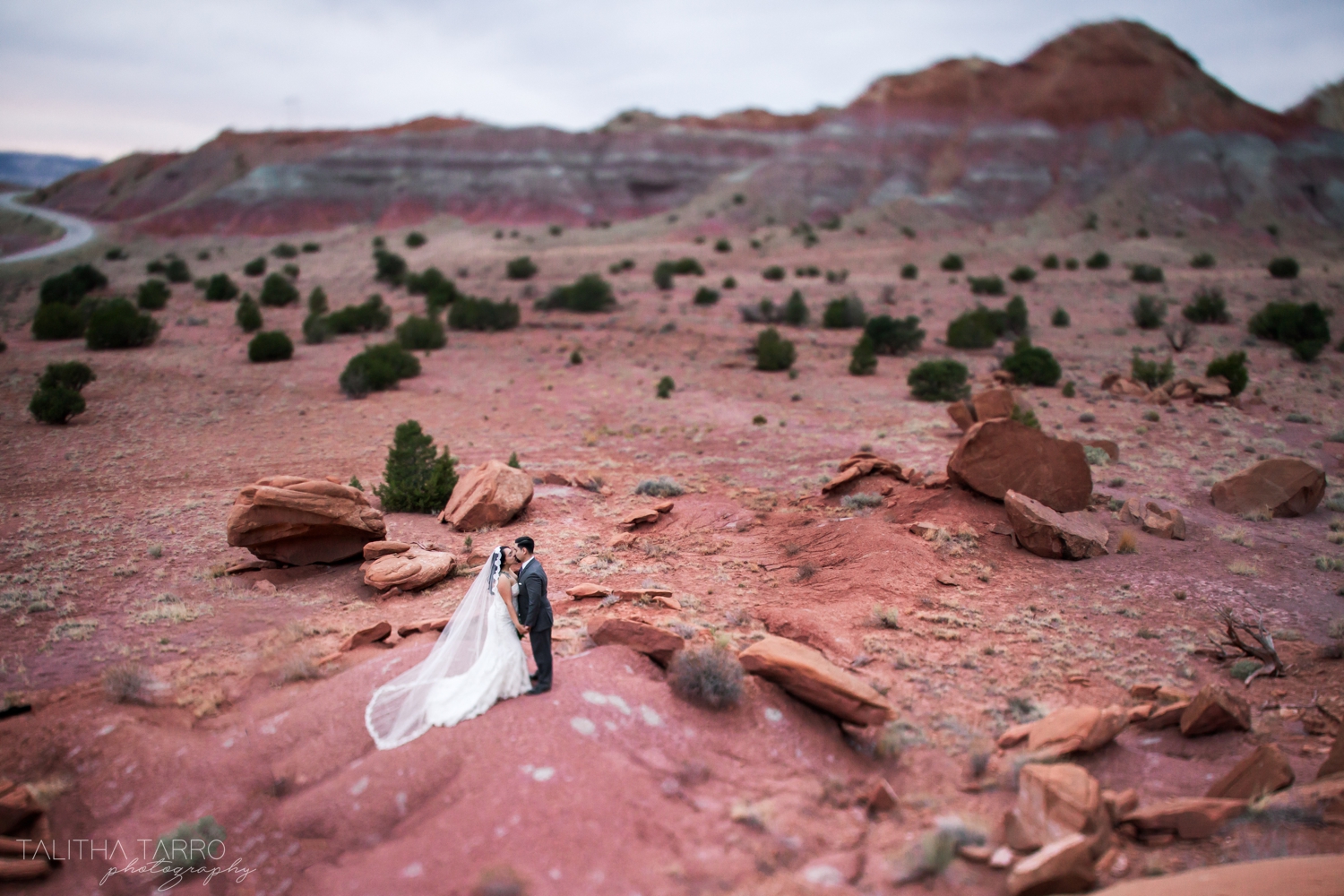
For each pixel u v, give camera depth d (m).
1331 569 13.57
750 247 97.00
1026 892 5.33
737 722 7.62
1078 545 14.09
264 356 41.84
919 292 68.19
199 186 182.75
